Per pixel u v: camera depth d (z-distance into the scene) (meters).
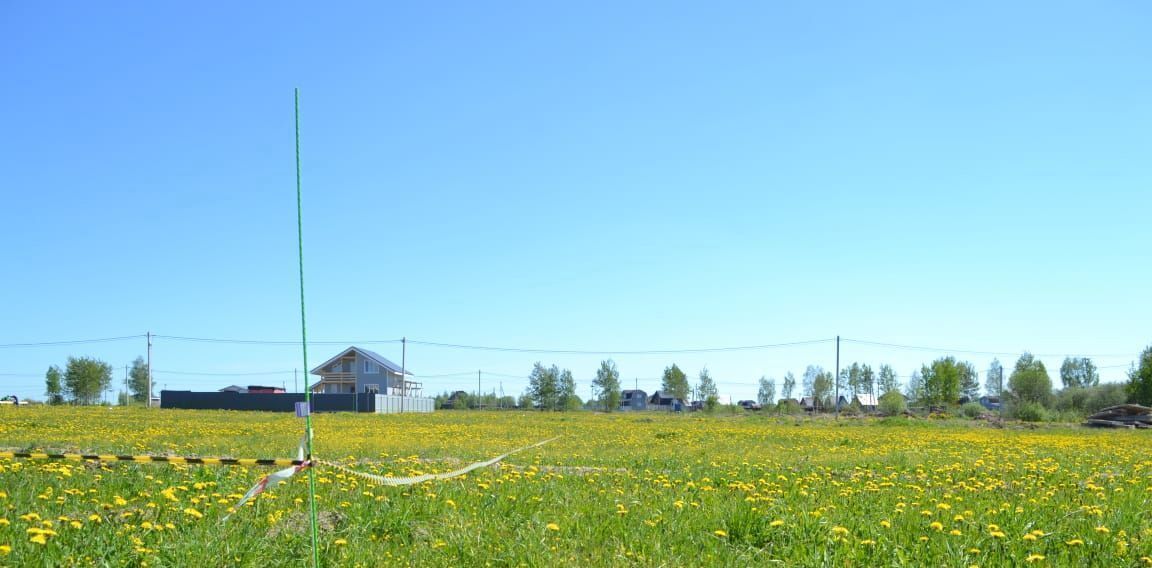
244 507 10.35
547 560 8.44
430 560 8.45
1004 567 8.64
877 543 9.30
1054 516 11.15
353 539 8.98
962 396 102.19
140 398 100.25
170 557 8.02
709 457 21.56
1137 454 24.89
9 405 63.53
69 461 14.42
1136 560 8.95
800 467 18.39
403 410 80.00
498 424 43.84
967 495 13.26
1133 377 68.06
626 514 10.82
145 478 12.42
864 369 105.94
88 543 8.36
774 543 9.49
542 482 13.90
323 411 72.56
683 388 99.38
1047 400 77.94
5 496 10.31
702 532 9.84
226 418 47.84
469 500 11.38
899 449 25.75
